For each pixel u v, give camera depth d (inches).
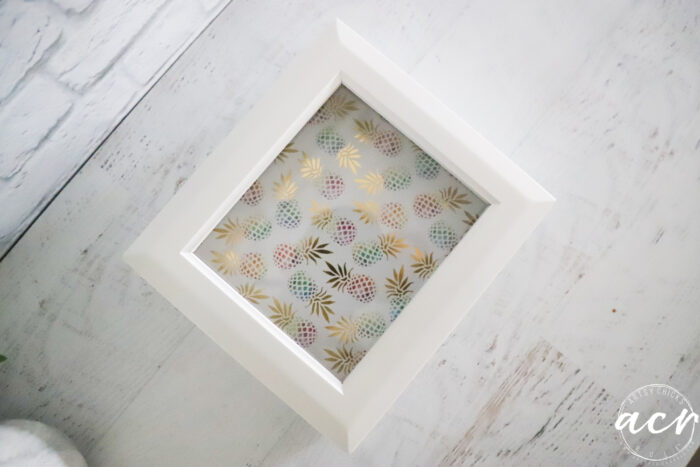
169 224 24.0
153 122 32.7
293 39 32.9
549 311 33.0
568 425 33.2
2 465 27.0
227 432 33.0
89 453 32.7
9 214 29.4
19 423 28.9
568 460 33.2
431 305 23.5
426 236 24.8
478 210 24.7
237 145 23.8
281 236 25.0
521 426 33.2
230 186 23.8
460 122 23.6
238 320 24.0
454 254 23.7
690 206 32.7
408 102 23.5
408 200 25.0
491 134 32.9
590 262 32.9
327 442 33.0
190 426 33.0
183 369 32.9
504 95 32.9
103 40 25.4
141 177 32.7
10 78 22.0
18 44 21.0
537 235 33.0
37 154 27.2
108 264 32.6
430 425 33.2
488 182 23.6
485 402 33.2
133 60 28.8
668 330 32.9
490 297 33.1
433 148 23.8
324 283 24.9
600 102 32.8
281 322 24.8
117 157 32.6
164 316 32.8
